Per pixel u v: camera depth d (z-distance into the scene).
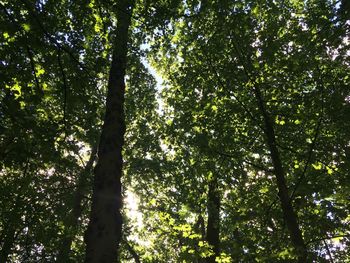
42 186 15.62
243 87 12.55
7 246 13.94
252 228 12.63
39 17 8.02
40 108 10.12
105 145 7.89
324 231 12.35
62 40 8.73
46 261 15.03
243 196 13.12
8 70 8.24
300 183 11.76
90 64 9.44
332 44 10.41
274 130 12.80
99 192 7.29
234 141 12.85
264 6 12.32
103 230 6.84
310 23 10.52
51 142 9.12
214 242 15.07
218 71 12.81
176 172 16.41
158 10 8.94
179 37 13.34
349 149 12.13
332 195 12.16
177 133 13.98
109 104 8.51
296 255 10.48
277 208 12.81
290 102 12.31
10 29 7.29
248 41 11.91
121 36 9.10
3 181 13.77
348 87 11.56
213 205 13.49
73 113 9.52
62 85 8.91
